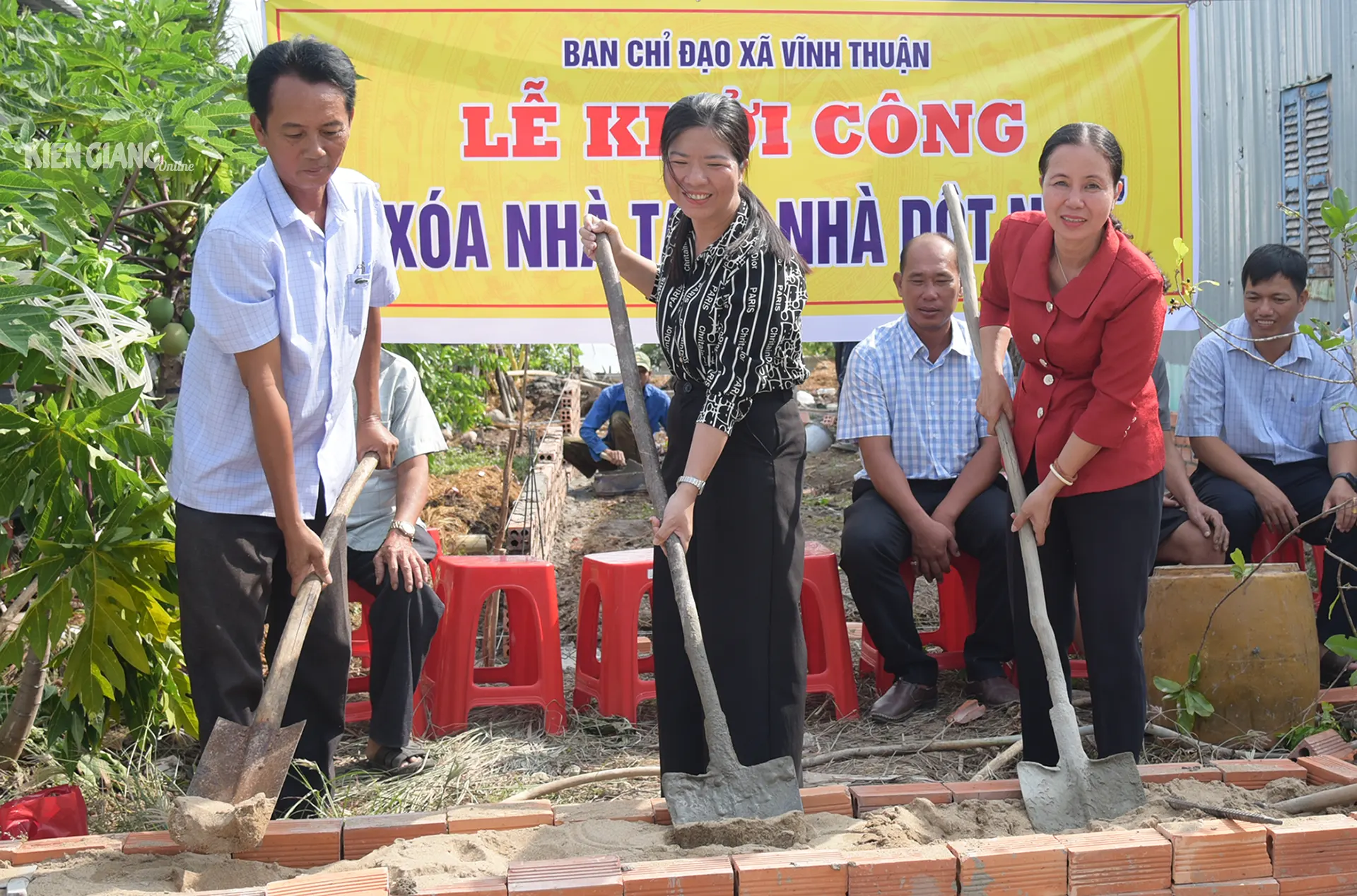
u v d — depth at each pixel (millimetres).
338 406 2924
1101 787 2707
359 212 2949
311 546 2750
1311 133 5980
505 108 4758
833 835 2535
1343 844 2459
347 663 3023
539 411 13508
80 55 3750
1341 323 5742
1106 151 2729
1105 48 4953
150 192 4352
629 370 2941
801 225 4926
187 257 4363
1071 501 2949
